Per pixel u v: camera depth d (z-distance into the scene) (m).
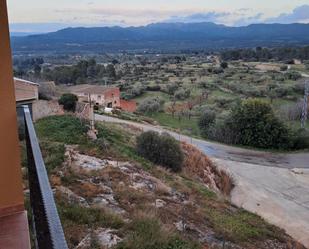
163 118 40.25
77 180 8.67
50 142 12.26
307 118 36.97
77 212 6.04
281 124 28.80
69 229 5.40
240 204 15.45
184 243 6.54
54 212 1.31
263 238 10.13
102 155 12.83
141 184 10.74
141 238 5.80
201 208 10.66
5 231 2.26
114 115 32.75
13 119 2.46
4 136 2.45
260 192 17.73
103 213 6.47
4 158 2.48
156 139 15.48
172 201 10.10
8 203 2.52
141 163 13.73
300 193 18.06
